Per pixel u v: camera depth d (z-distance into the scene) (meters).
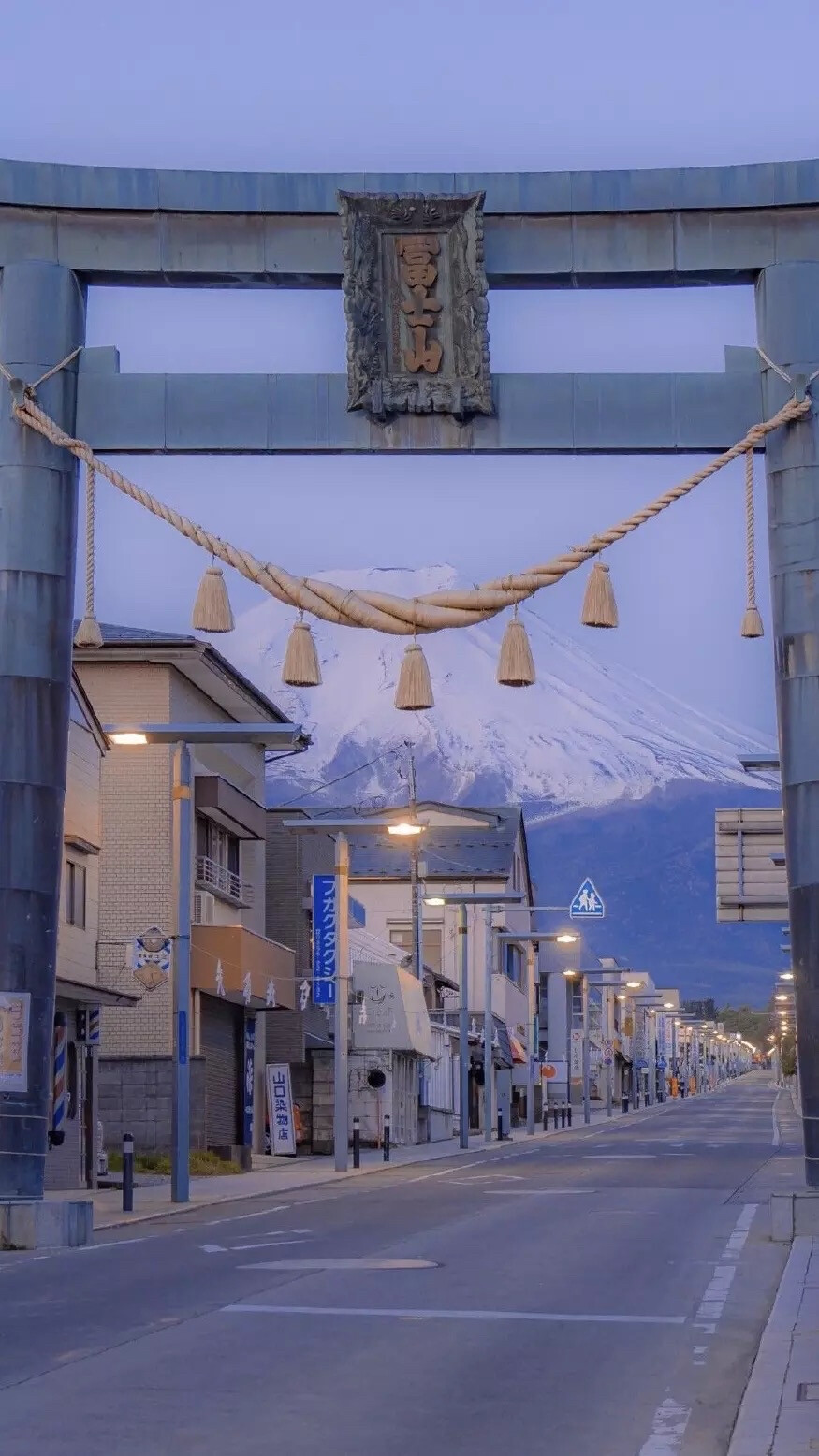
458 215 19.12
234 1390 10.71
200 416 19.62
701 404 19.58
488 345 19.17
